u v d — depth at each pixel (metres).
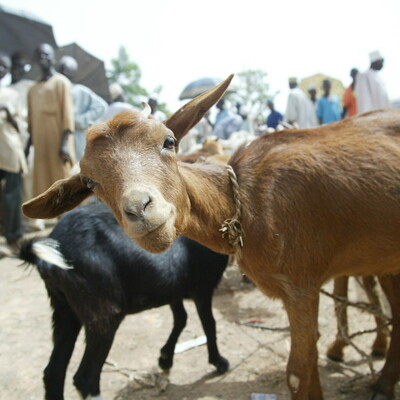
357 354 1.50
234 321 1.80
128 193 0.75
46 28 3.87
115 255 1.16
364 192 1.02
